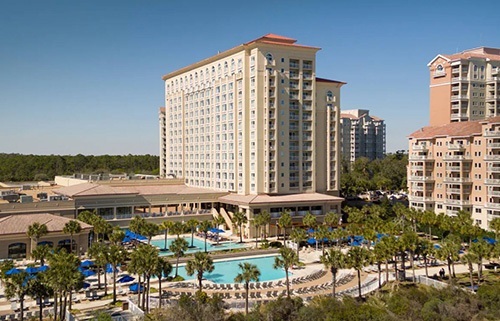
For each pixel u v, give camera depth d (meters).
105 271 70.50
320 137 136.25
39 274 56.06
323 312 55.59
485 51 158.50
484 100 149.00
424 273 82.00
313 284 76.88
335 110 137.62
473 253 70.25
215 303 59.00
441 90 151.50
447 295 62.16
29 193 130.25
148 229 91.44
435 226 113.31
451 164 121.62
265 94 122.75
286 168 126.31
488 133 112.62
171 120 166.75
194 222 104.12
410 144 133.75
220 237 117.81
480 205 115.25
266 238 116.06
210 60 140.75
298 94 127.38
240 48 126.06
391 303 59.28
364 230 92.75
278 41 126.75
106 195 115.12
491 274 80.44
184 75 157.50
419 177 128.88
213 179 141.00
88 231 95.00
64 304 57.84
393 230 92.19
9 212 102.12
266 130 122.75
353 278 80.19
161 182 149.25
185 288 73.44
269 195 123.62
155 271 61.16
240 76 127.31
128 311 62.19
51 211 107.44
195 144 151.00
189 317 55.66
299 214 122.31
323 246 98.00
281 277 81.31
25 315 59.72
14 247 89.75
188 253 96.56
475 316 56.00
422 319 55.25
